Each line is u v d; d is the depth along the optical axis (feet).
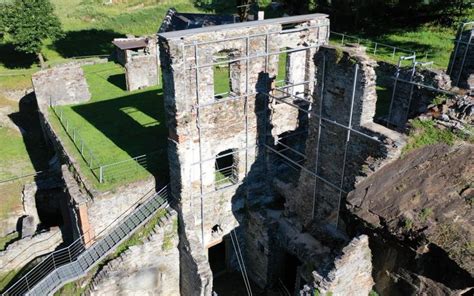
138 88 116.78
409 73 74.43
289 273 78.23
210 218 73.15
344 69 55.88
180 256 71.05
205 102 65.05
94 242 69.97
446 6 128.36
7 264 79.61
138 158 79.05
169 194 71.05
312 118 63.21
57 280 64.80
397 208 47.03
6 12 142.00
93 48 169.17
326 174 63.52
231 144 70.54
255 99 69.97
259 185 76.13
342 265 49.93
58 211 96.73
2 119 121.60
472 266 40.32
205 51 62.34
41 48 152.76
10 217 92.79
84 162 78.18
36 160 109.29
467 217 43.47
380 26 136.05
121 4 217.36
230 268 79.82
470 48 73.10
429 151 50.72
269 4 169.17
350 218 51.90
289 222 71.41
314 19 74.43
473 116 54.85
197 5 203.92
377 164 51.98
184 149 64.69
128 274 67.15
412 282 47.96
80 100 110.32
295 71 78.33
